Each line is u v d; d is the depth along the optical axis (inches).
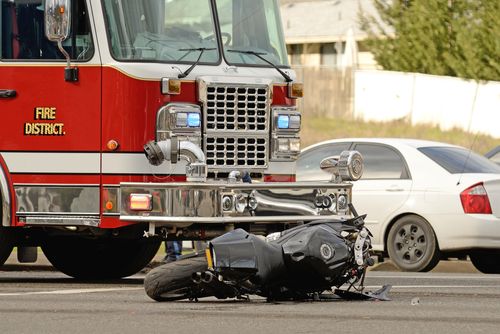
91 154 1654.8
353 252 1402.6
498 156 2632.9
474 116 5103.3
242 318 1224.2
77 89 1659.7
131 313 1268.5
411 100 5388.8
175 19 1694.1
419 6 5226.4
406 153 2246.6
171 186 1574.8
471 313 1284.4
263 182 1595.7
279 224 1664.6
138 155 1646.2
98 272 1927.9
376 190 2240.4
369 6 6820.9
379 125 5433.1
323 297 1433.3
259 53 1768.0
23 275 2050.9
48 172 1668.3
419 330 1143.0
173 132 1659.7
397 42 5388.8
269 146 1740.9
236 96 1707.7
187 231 1652.3
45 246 1919.3
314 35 6776.6
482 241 2160.4
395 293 1544.0
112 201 1647.4
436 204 2186.3
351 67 5684.1
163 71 1660.9
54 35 1611.7
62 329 1144.2
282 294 1396.4
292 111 1763.0
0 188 1683.1
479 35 5022.1
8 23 1685.5
